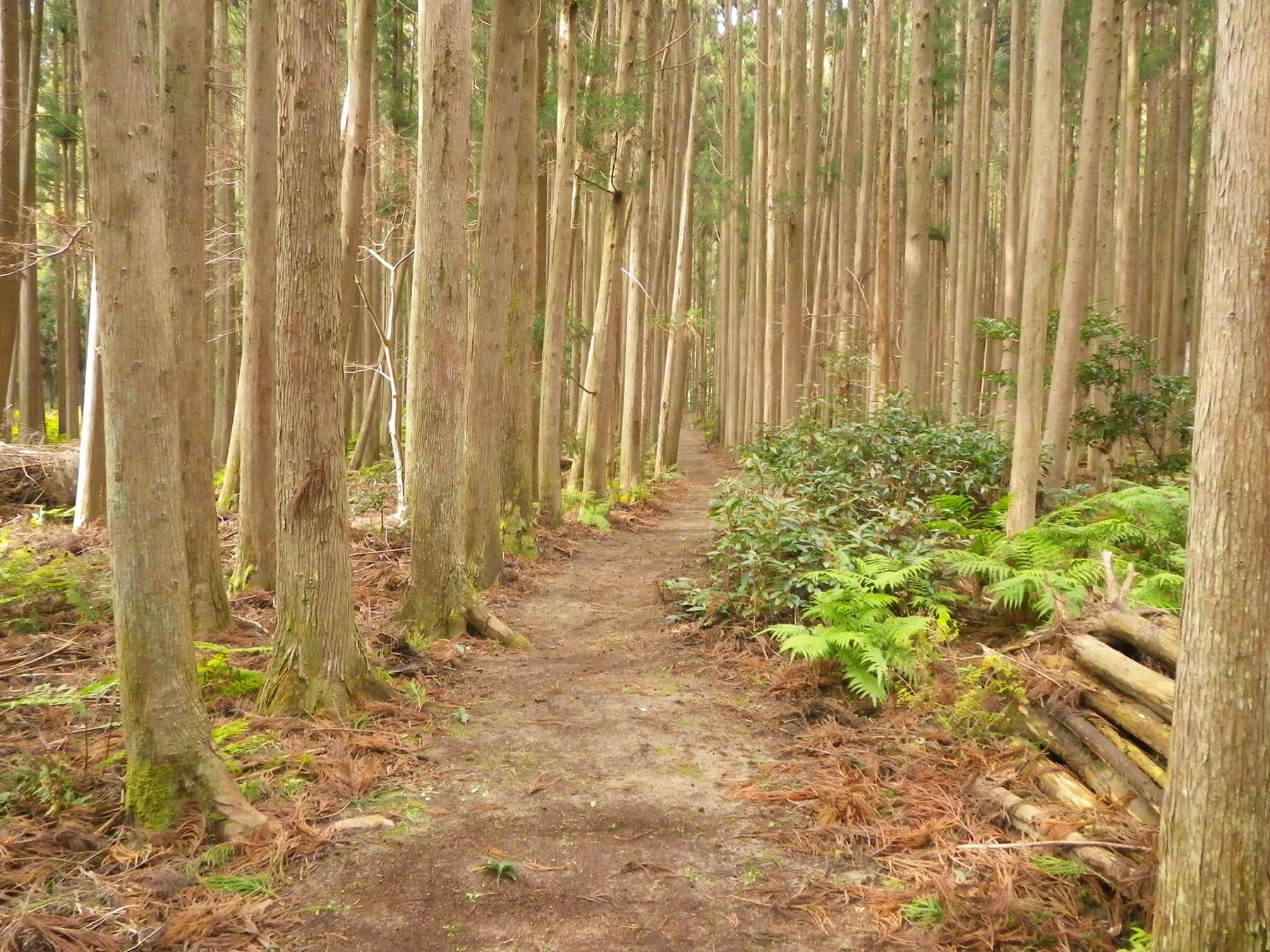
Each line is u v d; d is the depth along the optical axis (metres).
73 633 6.86
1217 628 2.33
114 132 3.32
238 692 5.50
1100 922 3.05
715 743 4.99
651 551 12.36
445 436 7.27
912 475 9.87
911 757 4.59
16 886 3.13
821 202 24.77
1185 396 11.84
